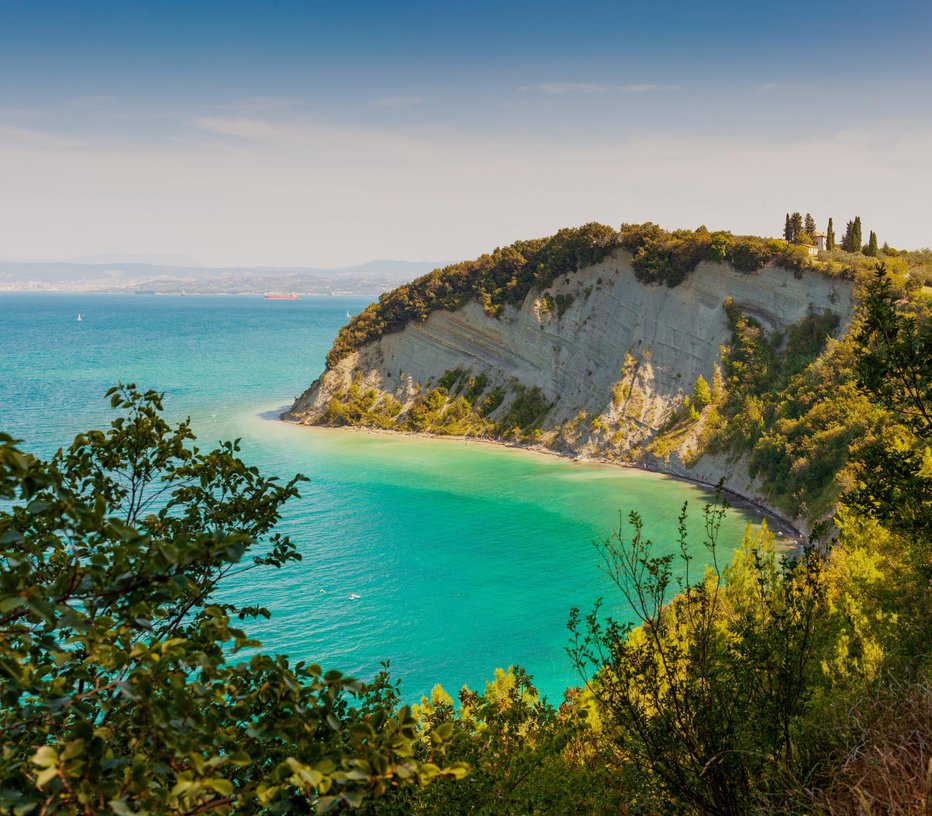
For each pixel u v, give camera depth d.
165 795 6.44
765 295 129.38
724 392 124.62
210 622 8.36
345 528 97.12
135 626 8.10
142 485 12.05
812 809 10.75
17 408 179.38
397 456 136.25
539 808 15.58
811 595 14.68
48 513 8.27
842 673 17.56
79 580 7.57
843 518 30.91
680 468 119.38
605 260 152.50
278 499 12.70
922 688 12.55
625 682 14.41
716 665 14.16
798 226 143.88
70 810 6.13
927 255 135.38
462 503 107.50
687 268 139.38
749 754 12.68
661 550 87.44
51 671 8.78
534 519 100.19
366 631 68.88
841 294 119.00
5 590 6.60
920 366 18.56
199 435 153.12
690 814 13.25
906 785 9.96
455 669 62.12
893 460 19.98
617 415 134.75
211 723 7.62
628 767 15.04
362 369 173.62
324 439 151.00
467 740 15.56
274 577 80.75
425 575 81.69
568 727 17.62
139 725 7.24
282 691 8.31
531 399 149.88
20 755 8.02
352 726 7.16
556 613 72.38
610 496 108.88
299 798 7.01
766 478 102.25
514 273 163.62
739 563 21.69
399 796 11.77
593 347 147.75
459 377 163.75
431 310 169.12
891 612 21.88
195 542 8.23
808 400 104.81
